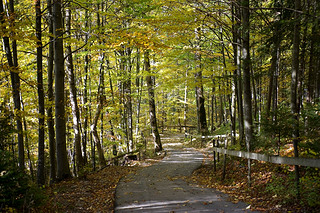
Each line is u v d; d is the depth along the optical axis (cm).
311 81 1037
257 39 1291
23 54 1295
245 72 1013
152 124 1888
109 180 963
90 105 1455
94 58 1397
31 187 475
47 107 1030
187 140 2431
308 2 727
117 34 888
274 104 1069
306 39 851
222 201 611
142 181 934
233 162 977
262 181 695
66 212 555
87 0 1044
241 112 1166
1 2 788
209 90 2884
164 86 1451
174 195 699
